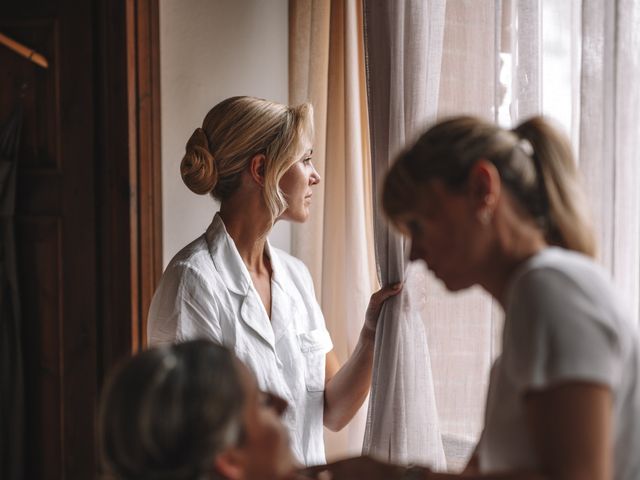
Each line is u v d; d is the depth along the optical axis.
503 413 1.02
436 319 1.93
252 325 1.87
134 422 0.87
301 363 1.97
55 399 2.69
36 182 2.66
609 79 1.54
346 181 2.30
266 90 2.58
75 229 2.62
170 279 1.87
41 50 2.61
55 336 2.68
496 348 1.81
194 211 2.60
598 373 0.92
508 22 1.77
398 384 1.94
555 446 0.91
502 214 1.04
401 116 1.92
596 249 1.10
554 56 1.72
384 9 1.93
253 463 0.95
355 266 2.30
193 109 2.56
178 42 2.55
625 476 0.98
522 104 1.72
